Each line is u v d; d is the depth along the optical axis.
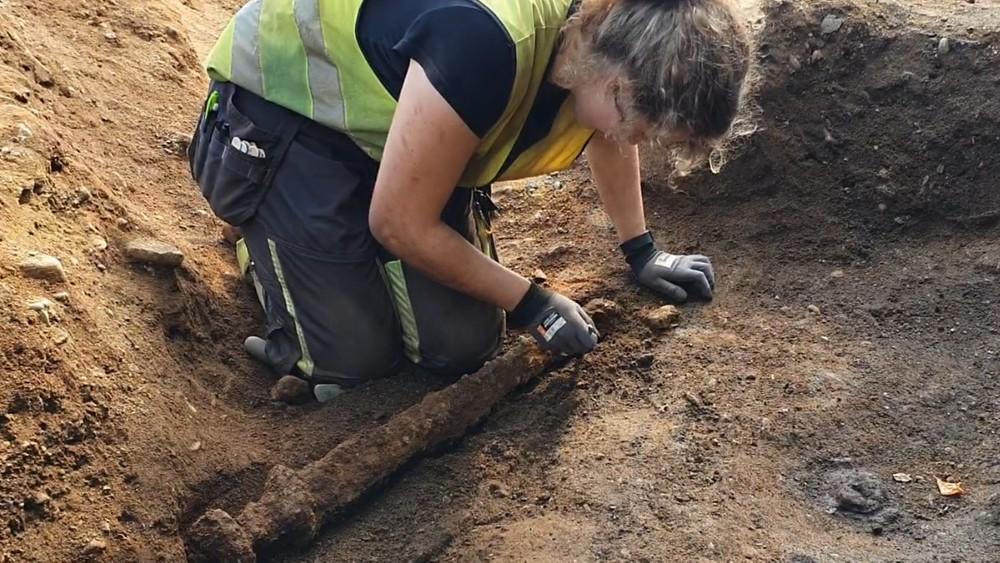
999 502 2.03
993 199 2.80
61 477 1.93
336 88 2.16
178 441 2.16
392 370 2.49
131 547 1.92
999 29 2.93
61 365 2.04
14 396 1.94
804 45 2.98
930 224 2.85
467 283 2.22
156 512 2.01
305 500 2.08
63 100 2.92
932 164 2.87
